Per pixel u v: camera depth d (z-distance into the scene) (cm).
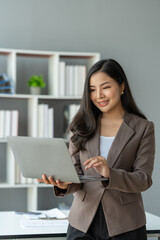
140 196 189
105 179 172
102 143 190
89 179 172
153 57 471
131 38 466
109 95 186
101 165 166
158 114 471
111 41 461
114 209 179
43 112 402
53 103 443
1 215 251
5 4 431
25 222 224
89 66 438
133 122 189
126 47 464
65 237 212
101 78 186
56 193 188
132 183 174
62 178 177
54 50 444
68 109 414
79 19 452
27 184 396
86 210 183
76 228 185
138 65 467
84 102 194
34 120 401
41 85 411
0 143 427
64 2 448
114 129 192
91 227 183
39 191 436
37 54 409
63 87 409
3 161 429
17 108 435
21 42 434
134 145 184
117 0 463
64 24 448
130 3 467
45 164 179
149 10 472
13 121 399
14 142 188
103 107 189
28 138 180
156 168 464
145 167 181
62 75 408
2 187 405
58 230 210
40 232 206
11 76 400
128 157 184
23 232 205
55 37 445
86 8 454
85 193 186
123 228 176
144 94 468
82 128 192
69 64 451
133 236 177
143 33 470
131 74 465
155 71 471
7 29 431
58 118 445
